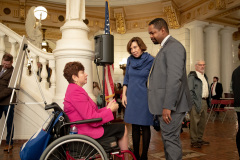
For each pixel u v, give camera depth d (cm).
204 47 1198
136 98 271
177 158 201
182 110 205
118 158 221
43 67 451
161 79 211
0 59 433
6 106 359
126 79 297
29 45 446
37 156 190
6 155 332
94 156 196
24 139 424
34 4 1158
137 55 276
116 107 224
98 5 1204
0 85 351
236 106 279
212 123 709
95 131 207
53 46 1314
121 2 1205
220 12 1005
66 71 218
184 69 207
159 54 218
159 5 1209
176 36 1226
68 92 210
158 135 513
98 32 1302
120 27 1301
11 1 1123
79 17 411
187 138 478
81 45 377
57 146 181
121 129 219
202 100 405
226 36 1235
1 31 438
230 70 1232
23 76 440
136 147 276
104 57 292
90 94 383
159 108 209
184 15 1181
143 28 1299
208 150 374
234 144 418
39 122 429
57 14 1221
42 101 431
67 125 197
